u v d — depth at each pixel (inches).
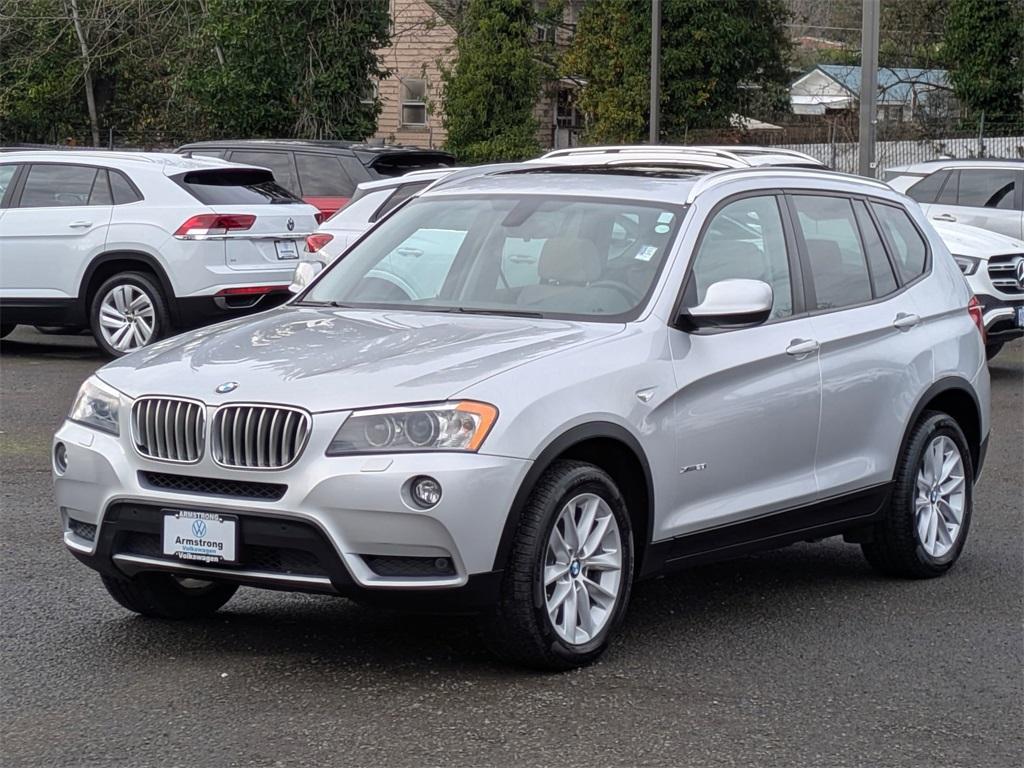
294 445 202.5
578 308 238.7
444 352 216.2
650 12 1657.2
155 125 1529.3
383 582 200.5
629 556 223.9
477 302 247.8
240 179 595.8
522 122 1596.9
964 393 294.2
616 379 220.5
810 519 259.4
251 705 202.5
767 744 191.6
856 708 207.2
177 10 1482.5
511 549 205.9
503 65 1573.6
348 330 232.5
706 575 289.1
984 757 188.9
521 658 212.8
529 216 258.2
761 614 257.9
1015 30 1656.0
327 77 1339.8
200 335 240.7
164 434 211.3
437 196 276.4
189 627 242.2
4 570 277.7
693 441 233.5
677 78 1670.8
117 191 573.6
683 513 234.4
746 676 220.5
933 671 225.8
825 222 275.3
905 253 293.4
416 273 258.8
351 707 201.9
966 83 1679.4
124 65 1496.1
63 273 573.0
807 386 254.8
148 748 185.9
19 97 1470.2
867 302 276.1
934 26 2015.3
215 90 1333.7
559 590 214.1
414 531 198.5
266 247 582.2
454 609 204.1
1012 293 577.3
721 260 249.0
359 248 272.7
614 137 1688.0
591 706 204.2
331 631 240.5
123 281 569.6
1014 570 295.1
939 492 288.4
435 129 1802.4
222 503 205.8
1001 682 221.0
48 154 585.9
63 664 221.0
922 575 285.9
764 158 279.0
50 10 1473.9
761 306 232.7
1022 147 1423.5
